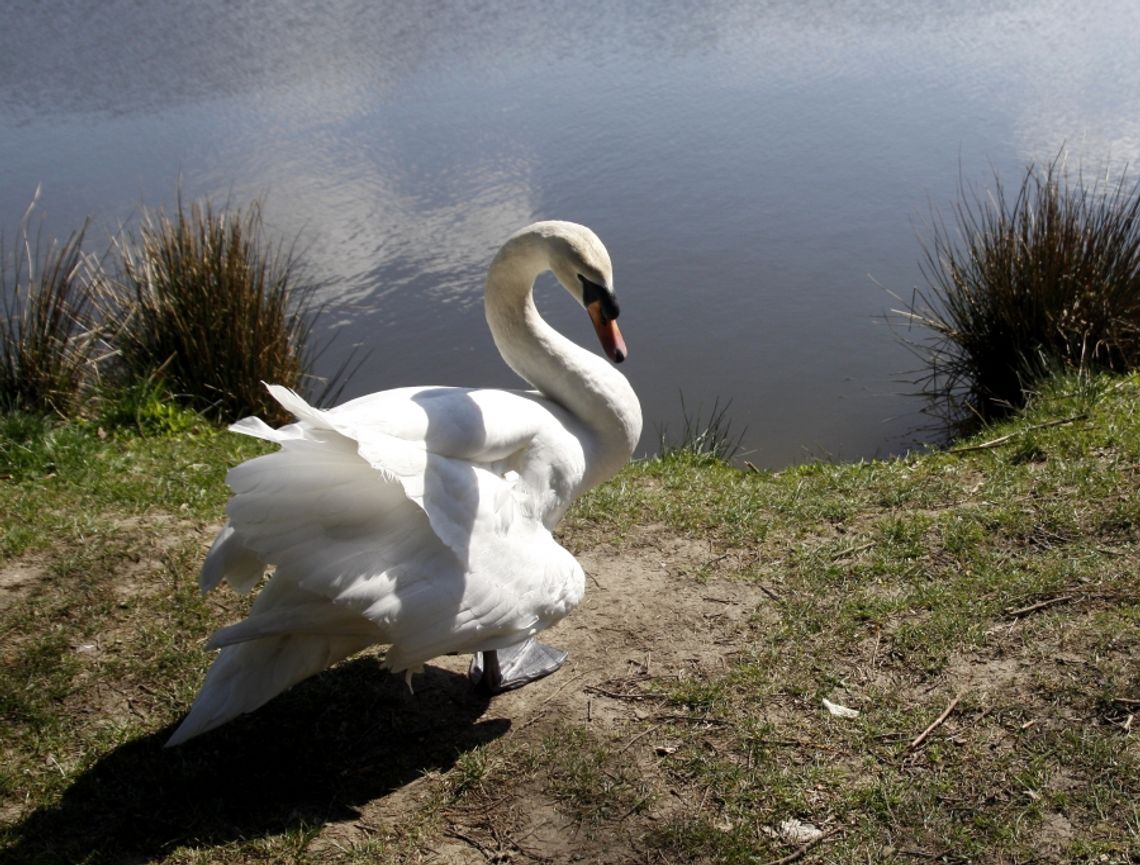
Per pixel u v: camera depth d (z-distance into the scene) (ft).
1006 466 19.44
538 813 12.60
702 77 52.31
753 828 12.10
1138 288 26.02
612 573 17.49
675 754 13.29
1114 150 38.58
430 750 13.71
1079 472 18.43
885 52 54.90
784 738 13.39
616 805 12.61
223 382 25.62
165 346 25.91
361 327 31.63
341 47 58.23
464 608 12.31
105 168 40.98
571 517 19.20
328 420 10.98
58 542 18.39
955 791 12.32
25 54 55.67
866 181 38.75
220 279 25.71
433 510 11.96
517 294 15.21
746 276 33.27
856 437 26.32
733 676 14.55
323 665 12.63
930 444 25.86
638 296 32.45
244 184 39.34
